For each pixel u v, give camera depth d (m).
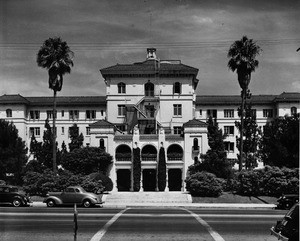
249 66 56.00
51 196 37.66
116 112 75.50
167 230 22.41
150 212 32.06
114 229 22.64
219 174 54.84
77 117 93.00
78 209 34.59
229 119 92.88
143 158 64.81
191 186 47.94
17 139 64.19
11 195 37.25
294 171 48.56
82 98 95.38
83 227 23.27
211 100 93.56
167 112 75.19
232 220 26.56
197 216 28.72
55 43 57.69
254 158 69.00
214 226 23.89
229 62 57.06
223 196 47.94
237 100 93.00
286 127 56.06
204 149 64.31
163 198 46.88
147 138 64.81
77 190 37.94
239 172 50.97
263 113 92.75
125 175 66.62
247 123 69.12
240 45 56.78
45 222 24.98
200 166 55.94
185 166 64.19
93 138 64.62
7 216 27.89
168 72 75.12
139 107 73.56
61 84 58.19
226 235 21.11
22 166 60.88
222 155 57.28
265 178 48.50
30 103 93.25
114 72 75.31
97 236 20.64
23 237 20.34
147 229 22.70
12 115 91.62
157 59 79.31
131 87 75.69
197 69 74.62
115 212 31.66
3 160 59.94
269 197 47.84
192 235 21.05
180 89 75.50
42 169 60.31
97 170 61.03
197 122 64.88
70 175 50.47
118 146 65.06
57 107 93.38
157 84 75.56
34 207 36.84
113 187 63.31
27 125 93.19
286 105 89.06
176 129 74.88
